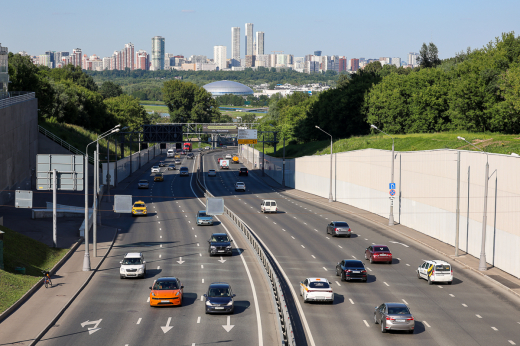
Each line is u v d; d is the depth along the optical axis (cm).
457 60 14388
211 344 2703
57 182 4778
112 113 17812
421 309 3328
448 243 5412
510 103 7681
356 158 8144
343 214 7525
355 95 13150
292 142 16512
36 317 3141
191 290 3788
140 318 3156
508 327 2986
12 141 7456
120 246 5412
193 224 6769
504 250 4334
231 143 16250
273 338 2794
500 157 4422
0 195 6900
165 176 12912
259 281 4031
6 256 4244
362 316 3173
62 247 5212
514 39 9438
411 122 11162
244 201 8938
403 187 6550
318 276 4156
